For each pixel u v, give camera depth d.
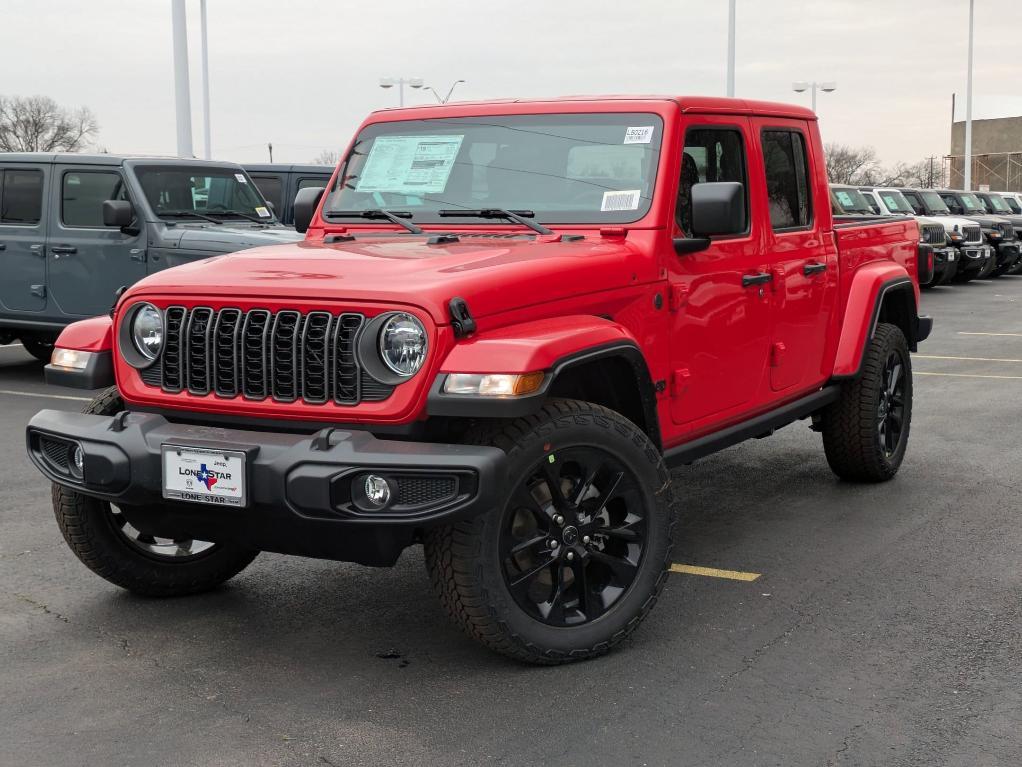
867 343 6.37
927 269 7.43
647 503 4.23
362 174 5.39
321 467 3.68
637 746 3.49
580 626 4.11
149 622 4.61
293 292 3.89
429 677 4.03
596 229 4.72
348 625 4.57
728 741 3.51
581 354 3.90
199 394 4.07
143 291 4.19
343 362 3.84
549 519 4.03
